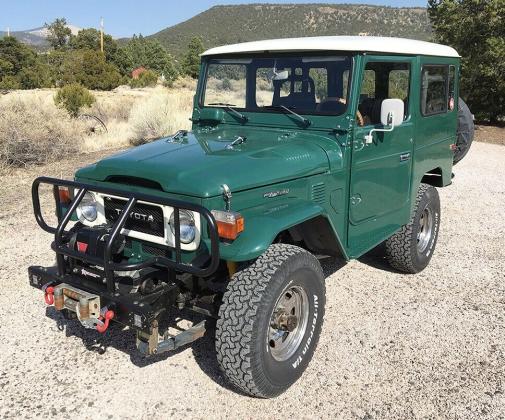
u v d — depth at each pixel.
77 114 16.48
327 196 3.74
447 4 17.39
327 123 3.86
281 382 3.17
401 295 4.71
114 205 3.35
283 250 3.16
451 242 6.23
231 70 4.35
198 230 2.96
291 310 3.32
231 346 2.93
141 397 3.21
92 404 3.13
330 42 3.81
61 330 3.97
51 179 3.37
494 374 3.51
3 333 3.90
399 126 4.39
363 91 3.83
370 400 3.22
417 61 4.52
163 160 3.23
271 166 3.29
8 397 3.18
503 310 4.45
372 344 3.86
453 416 3.08
